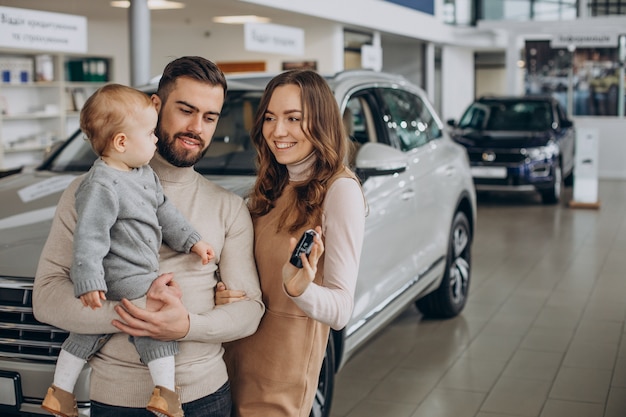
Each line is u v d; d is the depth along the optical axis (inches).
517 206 518.9
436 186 217.9
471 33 800.9
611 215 475.5
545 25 699.4
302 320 100.3
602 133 698.8
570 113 717.3
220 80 97.0
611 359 216.5
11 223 139.4
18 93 480.4
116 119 89.4
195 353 94.8
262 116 102.3
